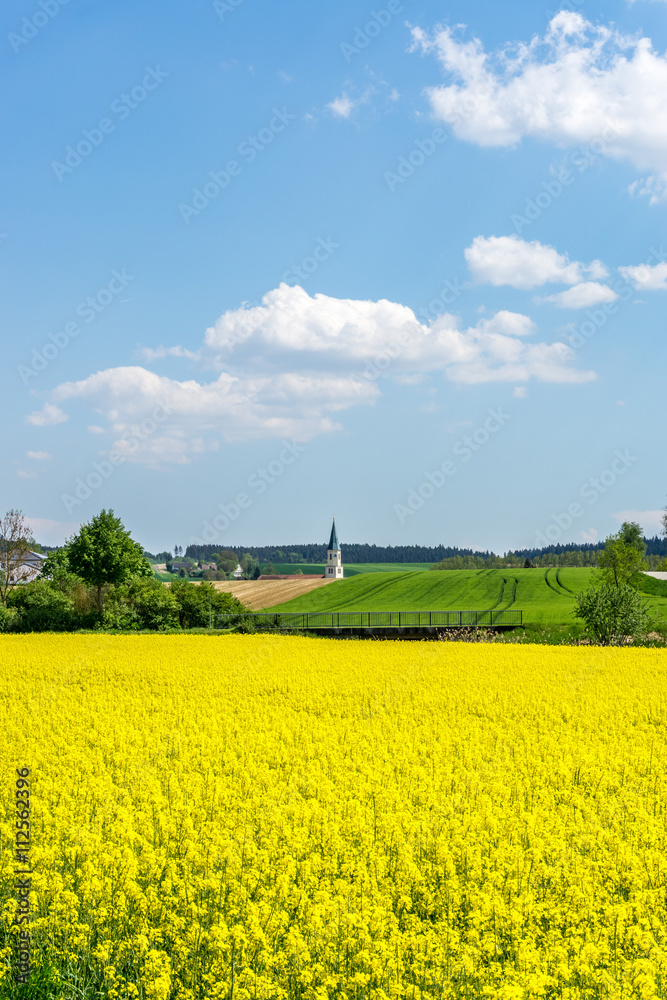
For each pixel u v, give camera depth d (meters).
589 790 11.82
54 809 9.73
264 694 23.53
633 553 78.00
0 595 71.00
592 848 9.05
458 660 33.41
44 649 38.34
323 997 5.87
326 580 119.50
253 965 6.54
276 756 13.94
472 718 19.11
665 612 68.44
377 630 54.22
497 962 6.63
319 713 20.31
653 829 9.44
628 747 14.84
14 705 20.84
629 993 6.04
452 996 6.07
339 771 12.45
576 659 33.88
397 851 8.90
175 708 20.53
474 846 8.80
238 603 68.88
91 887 7.48
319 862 8.38
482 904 7.18
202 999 6.23
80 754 13.45
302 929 7.02
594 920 7.21
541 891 7.92
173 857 8.79
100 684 25.83
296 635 52.00
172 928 6.95
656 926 7.19
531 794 11.38
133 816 9.78
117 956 6.73
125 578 63.12
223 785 11.54
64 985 6.37
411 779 12.09
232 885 7.82
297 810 10.02
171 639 44.88
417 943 6.63
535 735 16.38
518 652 37.44
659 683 25.86
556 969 6.18
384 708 20.59
